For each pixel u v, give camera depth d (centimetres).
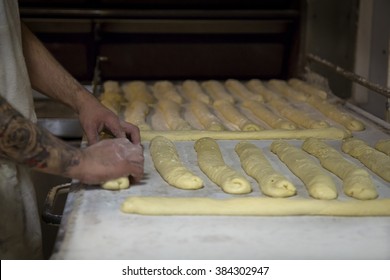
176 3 359
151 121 296
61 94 233
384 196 197
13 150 167
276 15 359
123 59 367
